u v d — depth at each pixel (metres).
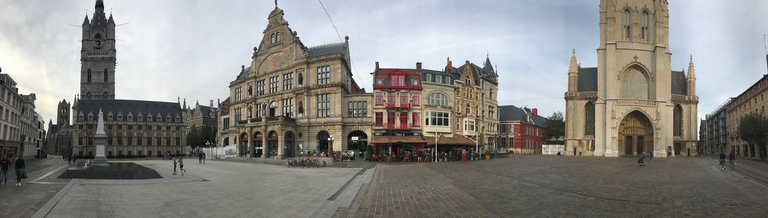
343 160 51.59
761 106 65.94
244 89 69.75
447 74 61.41
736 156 70.44
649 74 71.50
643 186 19.19
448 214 12.05
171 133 122.81
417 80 57.59
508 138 90.88
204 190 18.53
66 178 24.70
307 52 60.31
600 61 72.75
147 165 44.41
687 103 77.00
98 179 24.22
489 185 19.81
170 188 19.44
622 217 11.45
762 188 18.31
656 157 66.06
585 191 17.25
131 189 18.98
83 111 115.69
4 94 59.22
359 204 14.25
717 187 18.77
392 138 53.59
